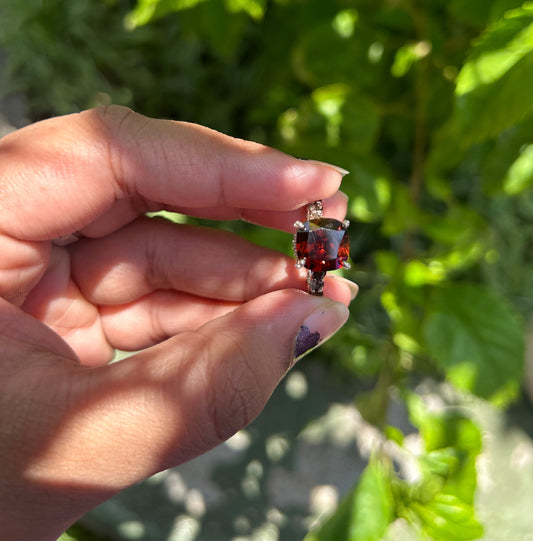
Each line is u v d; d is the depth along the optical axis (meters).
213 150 0.11
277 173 0.11
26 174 0.10
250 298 0.13
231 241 0.13
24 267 0.11
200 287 0.13
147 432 0.08
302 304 0.10
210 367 0.09
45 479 0.08
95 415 0.08
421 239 0.22
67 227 0.11
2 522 0.09
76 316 0.14
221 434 0.09
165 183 0.11
